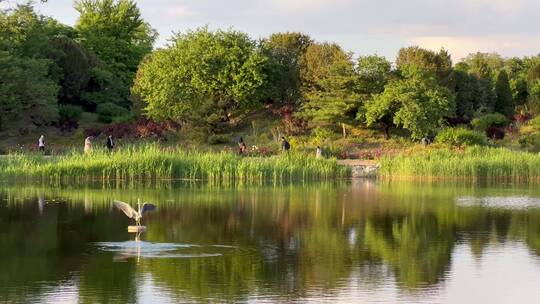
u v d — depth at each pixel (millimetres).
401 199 39156
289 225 30000
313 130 70312
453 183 49594
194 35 74688
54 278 20906
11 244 25500
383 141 68438
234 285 20406
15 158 51375
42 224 29656
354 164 55125
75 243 25734
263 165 51062
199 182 48250
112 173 48906
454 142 64062
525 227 29984
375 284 20781
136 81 79938
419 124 66312
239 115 75438
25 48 79688
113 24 100188
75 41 88000
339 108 68812
